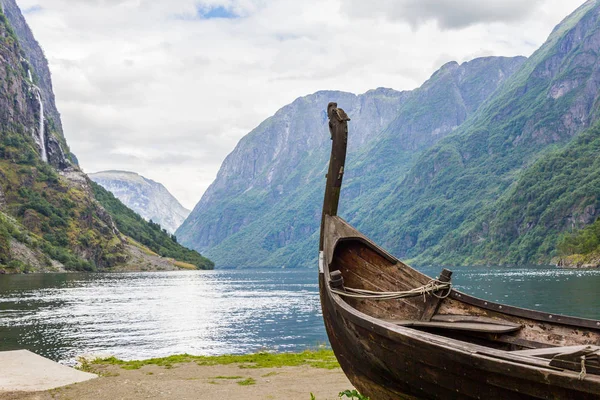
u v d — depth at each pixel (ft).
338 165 40.50
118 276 597.52
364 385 30.91
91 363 62.85
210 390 39.09
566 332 31.81
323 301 36.29
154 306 212.02
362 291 38.63
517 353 22.26
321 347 84.79
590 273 427.74
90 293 290.97
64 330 134.10
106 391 38.78
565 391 18.99
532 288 255.91
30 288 324.60
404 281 39.93
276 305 215.10
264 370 51.03
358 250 41.73
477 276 419.13
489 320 35.40
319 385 41.27
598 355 18.58
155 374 50.34
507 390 21.06
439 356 23.35
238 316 172.14
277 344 110.52
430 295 38.09
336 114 40.22
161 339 119.14
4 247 595.06
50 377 44.45
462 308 37.22
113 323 150.82
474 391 22.50
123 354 97.71
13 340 115.65
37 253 645.51
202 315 175.32
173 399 36.06
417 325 34.91
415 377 25.43
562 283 294.25
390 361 26.68
